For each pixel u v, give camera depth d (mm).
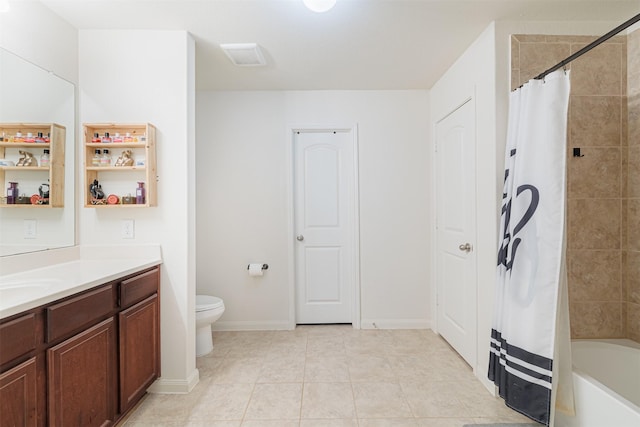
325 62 2508
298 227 3182
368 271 3125
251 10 1833
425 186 3115
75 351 1334
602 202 2070
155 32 2029
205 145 3086
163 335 2021
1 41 1562
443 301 2822
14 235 1608
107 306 1536
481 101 2123
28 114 1694
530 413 1605
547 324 1571
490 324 2027
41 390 1191
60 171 1872
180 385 1999
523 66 1965
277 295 3113
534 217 1649
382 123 3102
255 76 2756
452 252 2625
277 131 3100
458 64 2469
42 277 1499
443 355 2518
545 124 1619
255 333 3010
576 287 2088
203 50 2293
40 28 1751
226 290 3107
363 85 2986
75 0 1720
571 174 2068
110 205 1934
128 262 1894
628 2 1783
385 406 1852
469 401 1903
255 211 3102
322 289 3182
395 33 2098
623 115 2055
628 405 1320
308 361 2418
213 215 3096
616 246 2076
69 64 1943
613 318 2086
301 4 1785
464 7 1826
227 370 2285
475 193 2217
